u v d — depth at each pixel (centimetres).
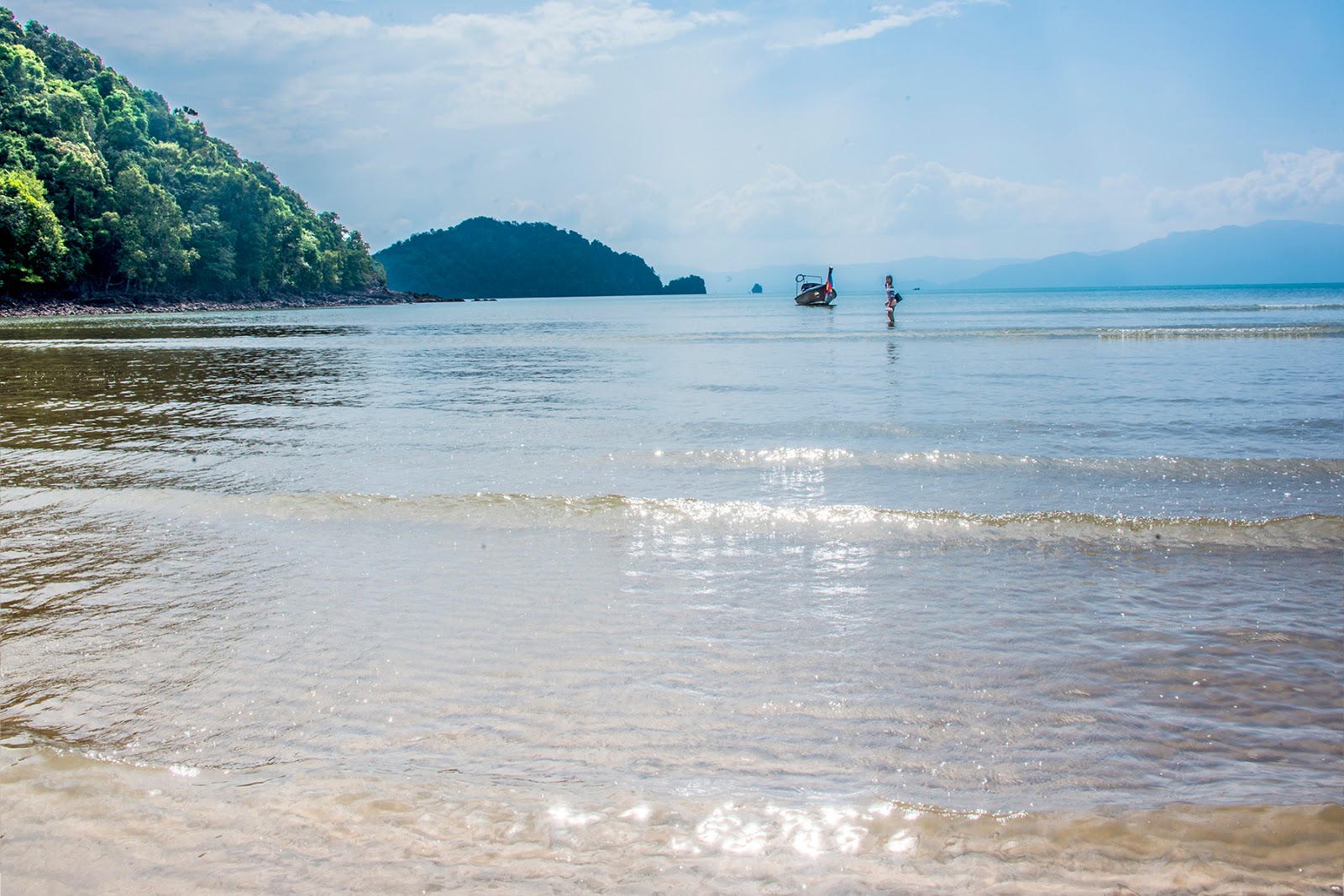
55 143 10375
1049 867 327
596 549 787
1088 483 1012
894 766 407
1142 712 462
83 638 581
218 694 494
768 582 692
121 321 7250
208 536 838
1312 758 411
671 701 481
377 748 430
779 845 342
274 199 14488
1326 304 6869
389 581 702
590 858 333
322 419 1582
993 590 664
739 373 2336
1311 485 984
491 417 1581
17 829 359
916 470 1090
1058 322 4656
